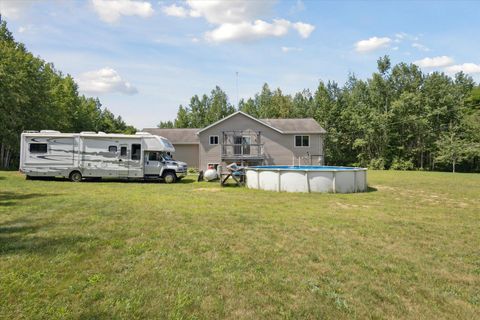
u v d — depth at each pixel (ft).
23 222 21.99
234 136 95.25
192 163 108.78
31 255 15.07
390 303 11.14
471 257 16.28
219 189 47.42
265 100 202.59
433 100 135.95
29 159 55.31
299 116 175.42
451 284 12.85
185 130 116.67
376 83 146.51
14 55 94.32
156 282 12.39
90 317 9.73
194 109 216.13
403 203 34.96
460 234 20.99
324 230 21.52
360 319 10.04
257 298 11.26
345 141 148.77
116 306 10.43
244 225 22.58
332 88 174.29
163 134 112.47
